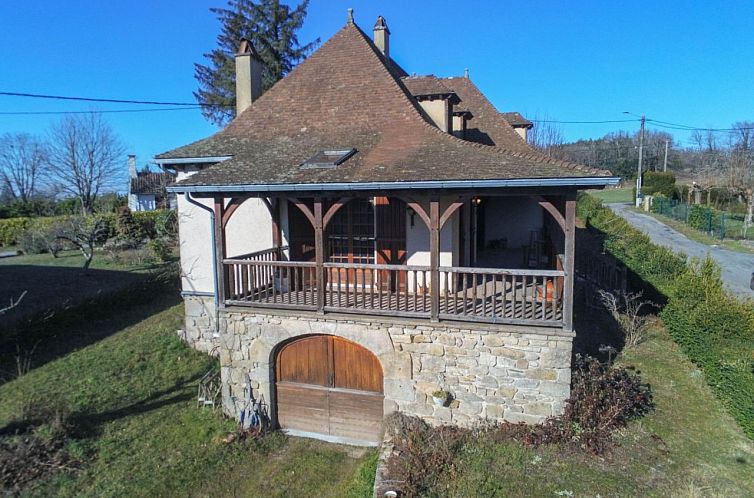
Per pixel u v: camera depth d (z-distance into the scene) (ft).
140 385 39.63
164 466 30.48
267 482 29.78
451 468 26.04
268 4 92.58
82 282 66.18
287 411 35.50
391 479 25.95
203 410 36.42
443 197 36.14
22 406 34.65
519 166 29.01
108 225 94.63
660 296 46.47
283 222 40.93
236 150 41.60
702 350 34.58
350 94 44.45
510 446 27.63
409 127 39.86
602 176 25.88
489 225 62.23
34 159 157.07
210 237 44.01
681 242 83.61
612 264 53.36
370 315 31.96
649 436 28.02
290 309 33.71
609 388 29.53
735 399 29.19
